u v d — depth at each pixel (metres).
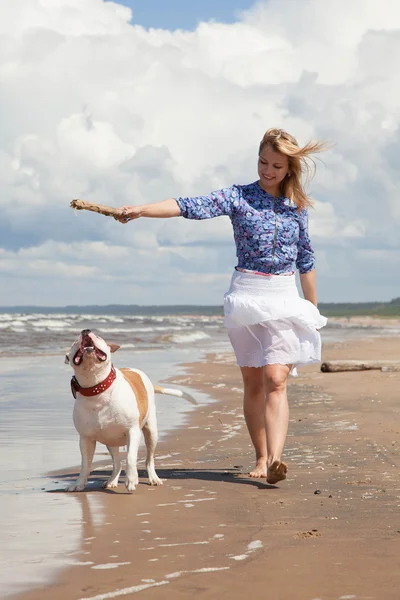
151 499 4.64
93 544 3.53
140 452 6.91
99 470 5.97
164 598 2.75
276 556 3.29
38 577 3.01
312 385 12.62
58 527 3.89
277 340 5.15
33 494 4.86
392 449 6.32
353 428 7.68
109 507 4.41
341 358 20.25
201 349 27.08
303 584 2.90
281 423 5.06
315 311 5.33
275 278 5.24
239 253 5.36
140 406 5.13
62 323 48.62
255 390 5.54
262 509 4.29
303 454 6.28
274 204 5.33
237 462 6.18
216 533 3.72
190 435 7.78
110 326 52.16
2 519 4.09
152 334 39.56
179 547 3.45
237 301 5.22
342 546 3.43
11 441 7.38
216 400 11.20
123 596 2.78
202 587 2.87
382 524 3.87
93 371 4.81
